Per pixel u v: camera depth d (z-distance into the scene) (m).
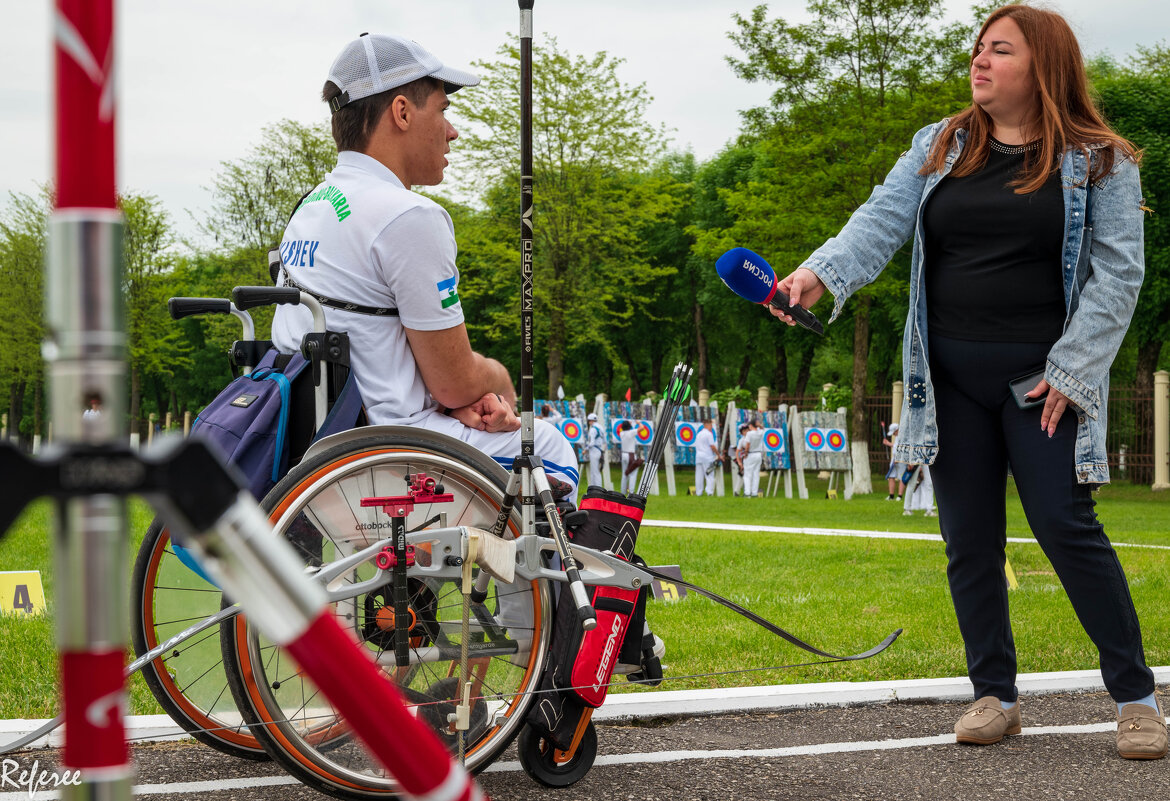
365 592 2.68
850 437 29.77
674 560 8.66
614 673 3.08
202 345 57.84
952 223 3.42
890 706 3.93
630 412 25.42
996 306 3.35
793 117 21.67
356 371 2.97
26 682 3.96
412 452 2.76
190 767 3.13
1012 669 3.50
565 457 3.27
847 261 3.44
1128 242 3.26
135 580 2.94
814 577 7.59
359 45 3.11
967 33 20.92
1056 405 3.24
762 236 22.42
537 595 2.91
